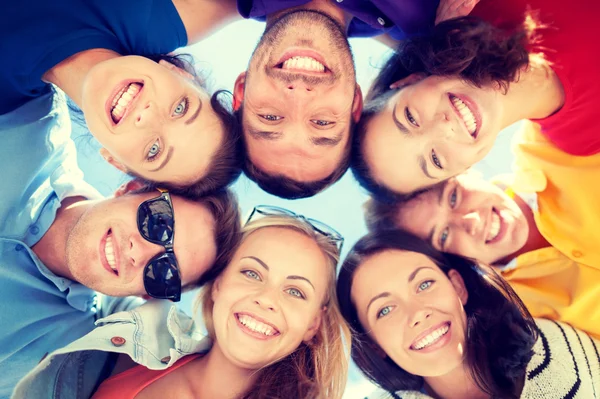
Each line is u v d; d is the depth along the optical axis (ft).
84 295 2.33
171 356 2.21
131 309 2.37
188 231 2.30
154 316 2.29
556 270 2.36
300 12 2.15
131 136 2.18
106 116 2.15
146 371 2.27
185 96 2.22
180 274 2.33
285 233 2.35
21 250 2.23
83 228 2.30
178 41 2.24
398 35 2.23
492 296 2.39
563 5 2.03
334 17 2.16
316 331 2.36
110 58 2.15
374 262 2.40
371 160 2.29
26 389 2.11
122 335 2.22
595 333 2.36
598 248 2.26
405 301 2.38
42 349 2.27
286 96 2.19
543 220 2.35
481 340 2.37
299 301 2.32
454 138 2.22
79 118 2.26
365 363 2.44
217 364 2.29
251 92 2.21
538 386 2.32
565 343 2.35
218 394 2.27
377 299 2.39
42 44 2.07
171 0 2.16
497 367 2.35
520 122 2.31
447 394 2.42
